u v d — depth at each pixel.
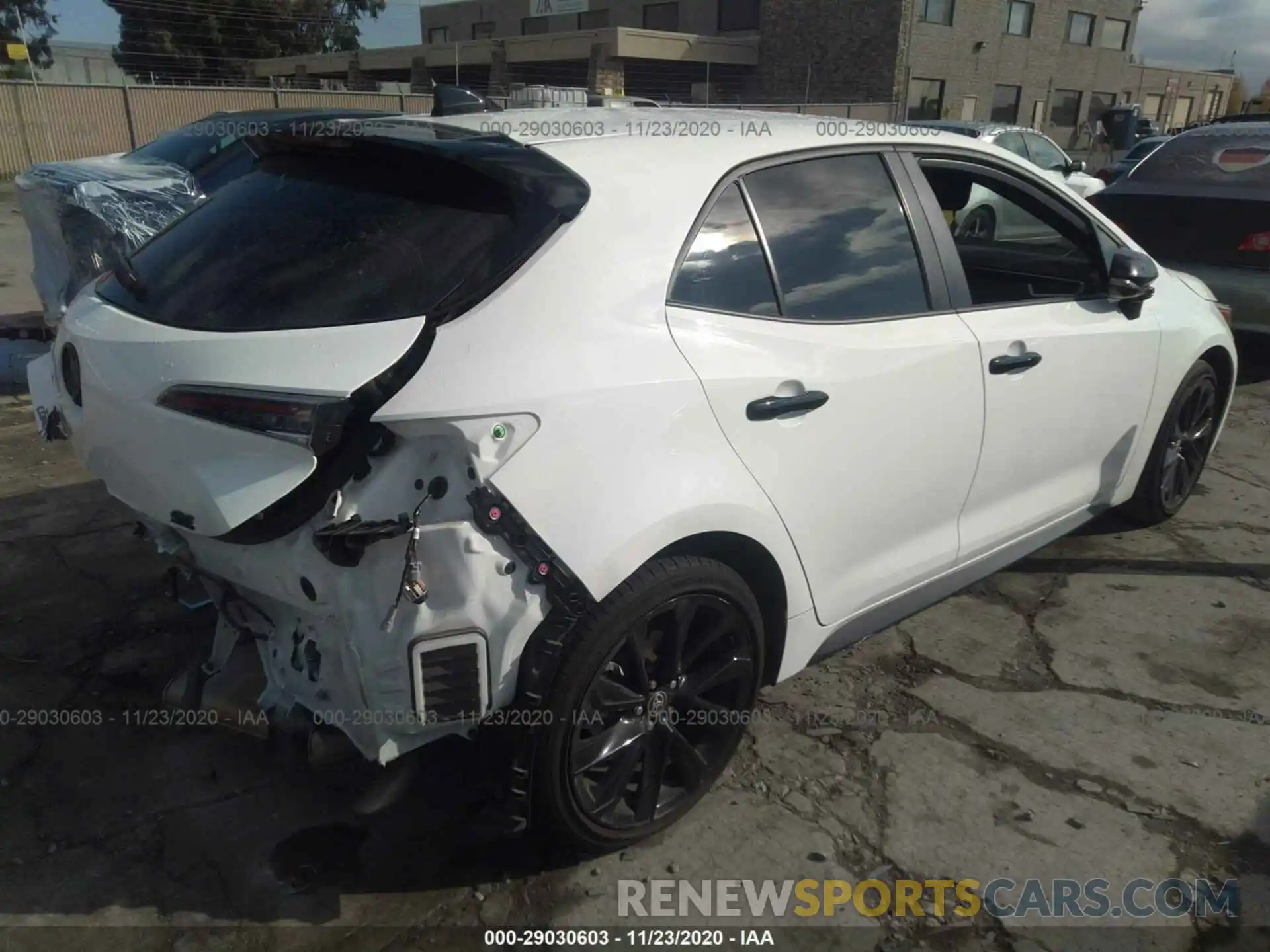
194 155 7.14
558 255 2.20
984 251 3.70
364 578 2.04
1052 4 35.72
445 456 2.05
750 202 2.62
